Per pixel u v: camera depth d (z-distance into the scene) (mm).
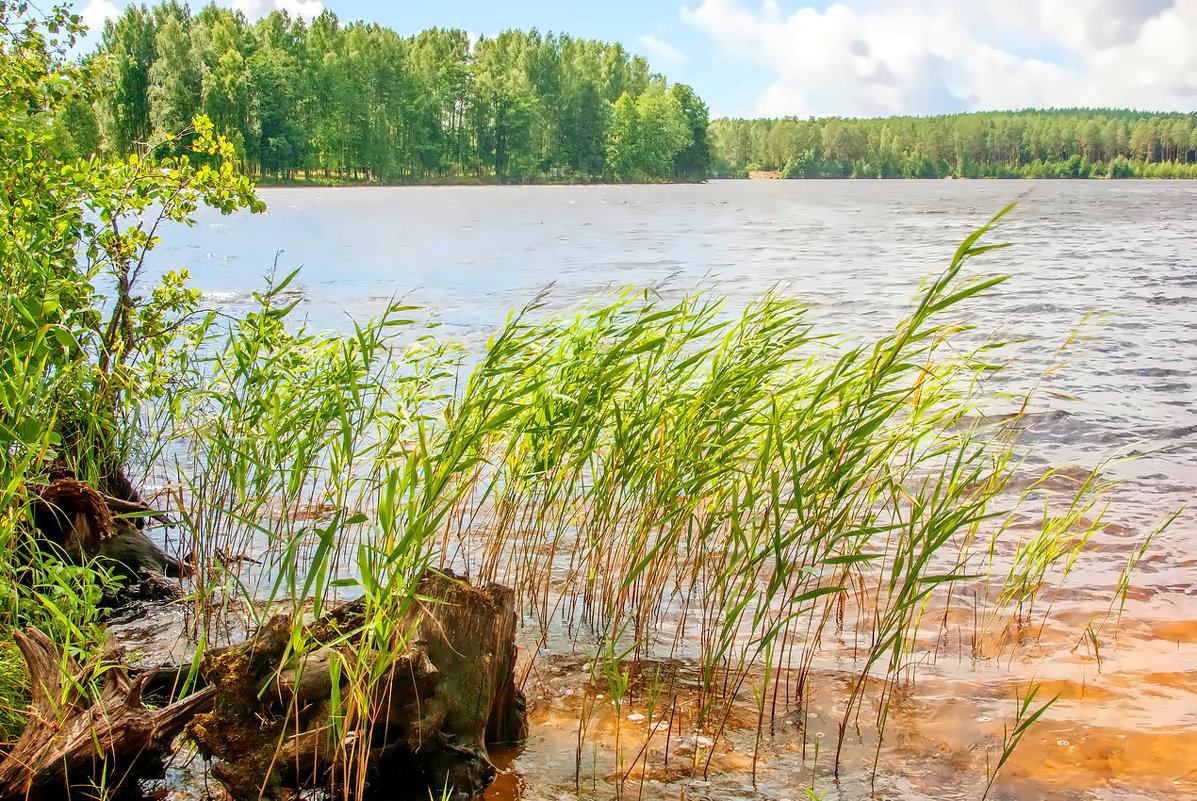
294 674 3660
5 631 4332
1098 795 3785
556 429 5176
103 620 5445
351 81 104812
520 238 36719
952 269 3904
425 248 31625
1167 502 7621
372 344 5727
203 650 3980
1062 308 17641
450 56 133625
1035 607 5762
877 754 4051
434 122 117438
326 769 3674
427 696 3791
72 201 6484
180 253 28047
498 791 3814
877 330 15258
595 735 4309
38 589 4715
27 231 5781
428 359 7301
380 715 3732
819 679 4855
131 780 3797
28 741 3582
